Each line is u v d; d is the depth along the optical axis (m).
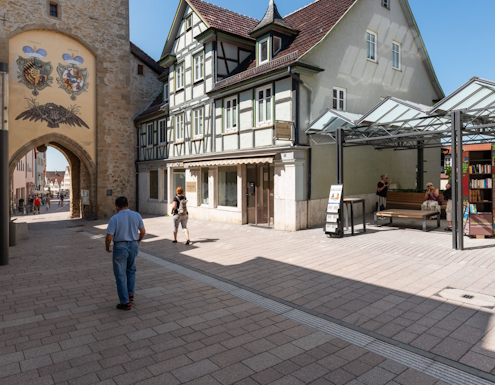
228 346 3.96
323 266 7.40
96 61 19.92
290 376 3.33
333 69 13.04
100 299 5.69
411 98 17.17
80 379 3.32
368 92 14.65
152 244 10.71
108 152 20.59
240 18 17.98
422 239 9.79
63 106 18.78
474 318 4.56
